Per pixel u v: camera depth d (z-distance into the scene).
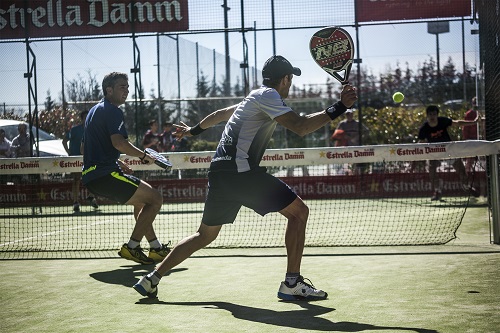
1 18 13.98
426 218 9.77
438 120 11.80
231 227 9.48
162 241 8.32
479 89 11.76
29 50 13.98
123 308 4.55
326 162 7.41
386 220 9.74
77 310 4.53
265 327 3.91
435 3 13.47
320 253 6.73
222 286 5.18
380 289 4.88
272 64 4.67
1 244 8.32
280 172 15.06
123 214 12.17
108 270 6.12
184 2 13.95
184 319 4.17
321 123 4.33
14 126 14.71
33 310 4.57
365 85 18.92
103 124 5.95
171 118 15.13
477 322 3.86
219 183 4.59
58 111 15.09
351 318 4.06
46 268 6.30
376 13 13.65
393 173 13.88
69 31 14.09
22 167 7.70
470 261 5.94
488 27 8.98
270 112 4.45
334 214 10.87
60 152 14.41
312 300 4.60
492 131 9.14
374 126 15.95
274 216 10.80
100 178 6.03
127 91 6.10
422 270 5.58
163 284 5.33
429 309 4.21
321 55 4.61
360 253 6.66
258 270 5.85
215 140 15.57
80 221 11.16
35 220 11.66
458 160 12.40
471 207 11.10
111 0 14.10
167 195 14.05
